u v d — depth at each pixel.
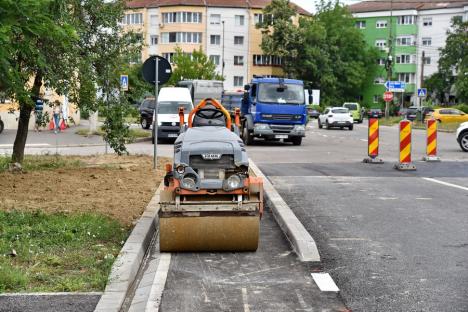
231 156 8.61
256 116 30.06
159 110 33.12
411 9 96.88
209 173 8.58
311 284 7.15
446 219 10.90
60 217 9.70
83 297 6.39
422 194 13.72
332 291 6.87
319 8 97.44
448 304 6.38
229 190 8.49
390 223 10.58
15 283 6.73
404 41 98.12
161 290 6.93
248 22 92.88
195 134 9.16
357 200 12.93
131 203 11.52
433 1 97.94
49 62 13.48
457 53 85.50
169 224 8.39
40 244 8.32
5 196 11.59
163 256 8.47
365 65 97.81
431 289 6.90
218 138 8.91
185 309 6.27
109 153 22.94
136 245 8.33
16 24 8.80
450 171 18.23
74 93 15.73
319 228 10.20
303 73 90.00
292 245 9.12
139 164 18.48
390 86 57.34
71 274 7.16
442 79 87.44
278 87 30.22
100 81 15.77
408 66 98.00
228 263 8.12
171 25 92.06
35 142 30.56
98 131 35.47
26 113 16.08
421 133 44.09
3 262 7.38
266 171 18.17
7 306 6.08
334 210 11.80
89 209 10.70
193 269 7.83
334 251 8.70
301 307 6.33
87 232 8.96
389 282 7.19
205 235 8.44
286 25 87.19
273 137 30.36
